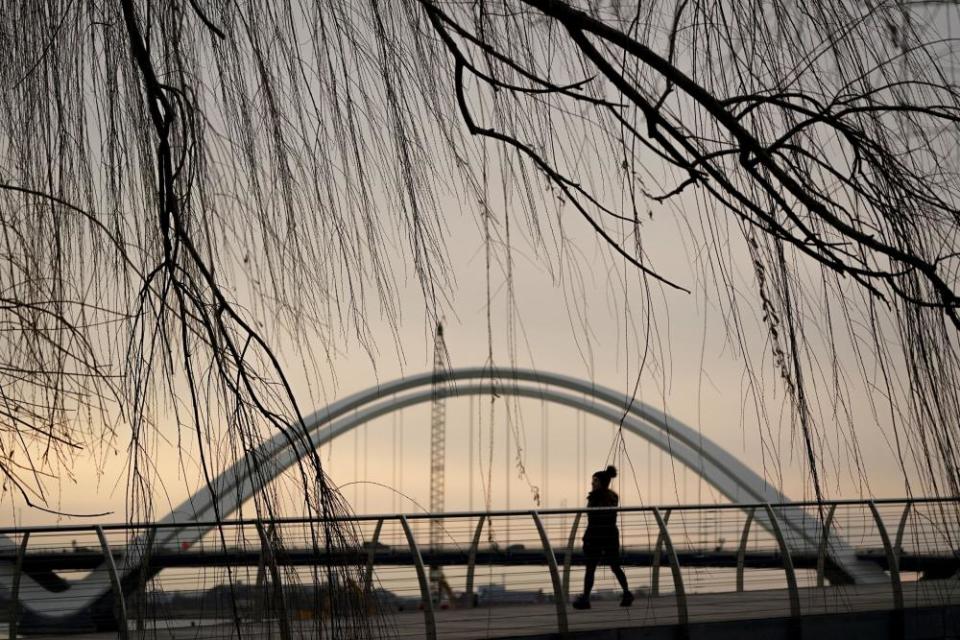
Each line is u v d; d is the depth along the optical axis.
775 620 10.09
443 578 9.70
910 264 2.86
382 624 2.94
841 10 3.02
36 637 7.80
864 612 9.70
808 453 2.98
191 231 3.04
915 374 2.94
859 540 9.62
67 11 3.42
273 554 2.82
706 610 10.70
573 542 11.07
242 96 3.30
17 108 3.54
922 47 2.98
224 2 3.30
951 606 3.69
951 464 2.90
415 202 3.30
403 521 8.23
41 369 3.50
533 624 9.88
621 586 10.41
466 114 3.22
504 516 9.22
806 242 2.90
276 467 2.71
